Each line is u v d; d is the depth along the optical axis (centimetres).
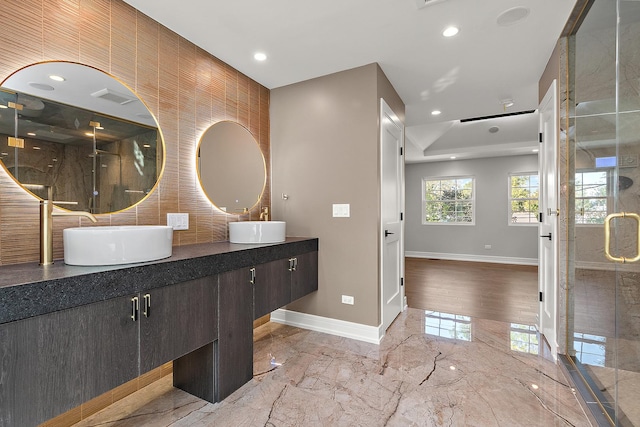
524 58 253
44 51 153
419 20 202
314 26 208
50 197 156
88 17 170
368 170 262
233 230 240
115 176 182
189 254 175
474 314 332
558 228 225
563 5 188
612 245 164
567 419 161
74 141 165
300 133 293
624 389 147
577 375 198
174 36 216
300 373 209
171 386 197
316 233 285
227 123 259
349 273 270
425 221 782
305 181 290
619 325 156
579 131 209
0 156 141
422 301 384
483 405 173
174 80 216
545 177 270
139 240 145
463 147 659
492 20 203
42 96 153
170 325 151
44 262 140
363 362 224
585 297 200
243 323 197
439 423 159
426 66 266
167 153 211
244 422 162
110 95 180
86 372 120
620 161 155
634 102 142
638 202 139
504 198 696
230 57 249
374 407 173
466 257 731
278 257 231
